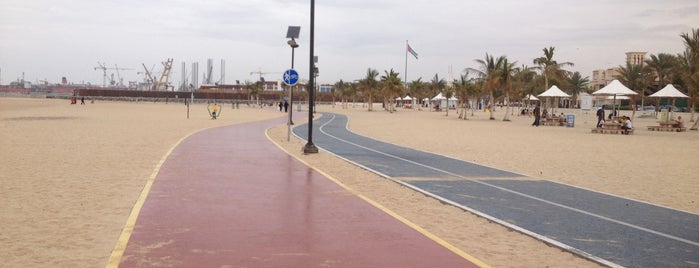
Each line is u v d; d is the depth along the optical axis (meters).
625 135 33.12
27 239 6.24
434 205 9.27
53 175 11.41
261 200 8.88
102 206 8.20
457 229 7.48
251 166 13.33
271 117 51.47
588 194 10.94
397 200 9.66
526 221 8.20
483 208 9.17
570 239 7.11
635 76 73.38
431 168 14.80
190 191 9.53
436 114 76.06
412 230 7.08
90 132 25.78
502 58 54.91
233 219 7.41
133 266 5.21
